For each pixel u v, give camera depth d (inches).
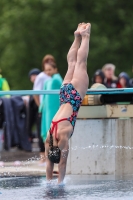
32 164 963.3
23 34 2388.0
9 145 1263.5
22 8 2363.4
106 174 776.3
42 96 1003.3
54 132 678.5
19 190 642.2
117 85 1130.7
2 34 2390.5
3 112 1242.6
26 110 1269.7
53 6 2336.4
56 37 2353.6
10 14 2363.4
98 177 745.0
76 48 741.3
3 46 2454.5
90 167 781.9
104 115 779.4
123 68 2260.1
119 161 775.1
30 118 1253.7
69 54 741.9
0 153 1223.5
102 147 778.2
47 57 1021.8
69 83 708.0
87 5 2363.4
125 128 772.0
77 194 602.5
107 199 568.4
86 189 637.3
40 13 2362.2
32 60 2404.0
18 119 1262.3
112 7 2343.8
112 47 2251.5
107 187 650.2
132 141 771.4
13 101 1264.8
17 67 2409.0
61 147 676.1
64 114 685.9
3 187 669.9
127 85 1117.1
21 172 828.6
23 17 2354.8
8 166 928.3
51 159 689.0
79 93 705.6
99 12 2335.1
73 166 785.6
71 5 2349.9
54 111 938.7
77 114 716.0
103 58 2242.9
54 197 585.3
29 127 1263.5
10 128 1256.8
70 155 786.2
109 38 2306.8
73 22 2336.4
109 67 1141.7
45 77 1029.2
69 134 681.6
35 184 689.6
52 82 934.4
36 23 2373.3
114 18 2349.9
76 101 700.7
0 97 1250.0
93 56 2223.2
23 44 2393.0
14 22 2379.4
